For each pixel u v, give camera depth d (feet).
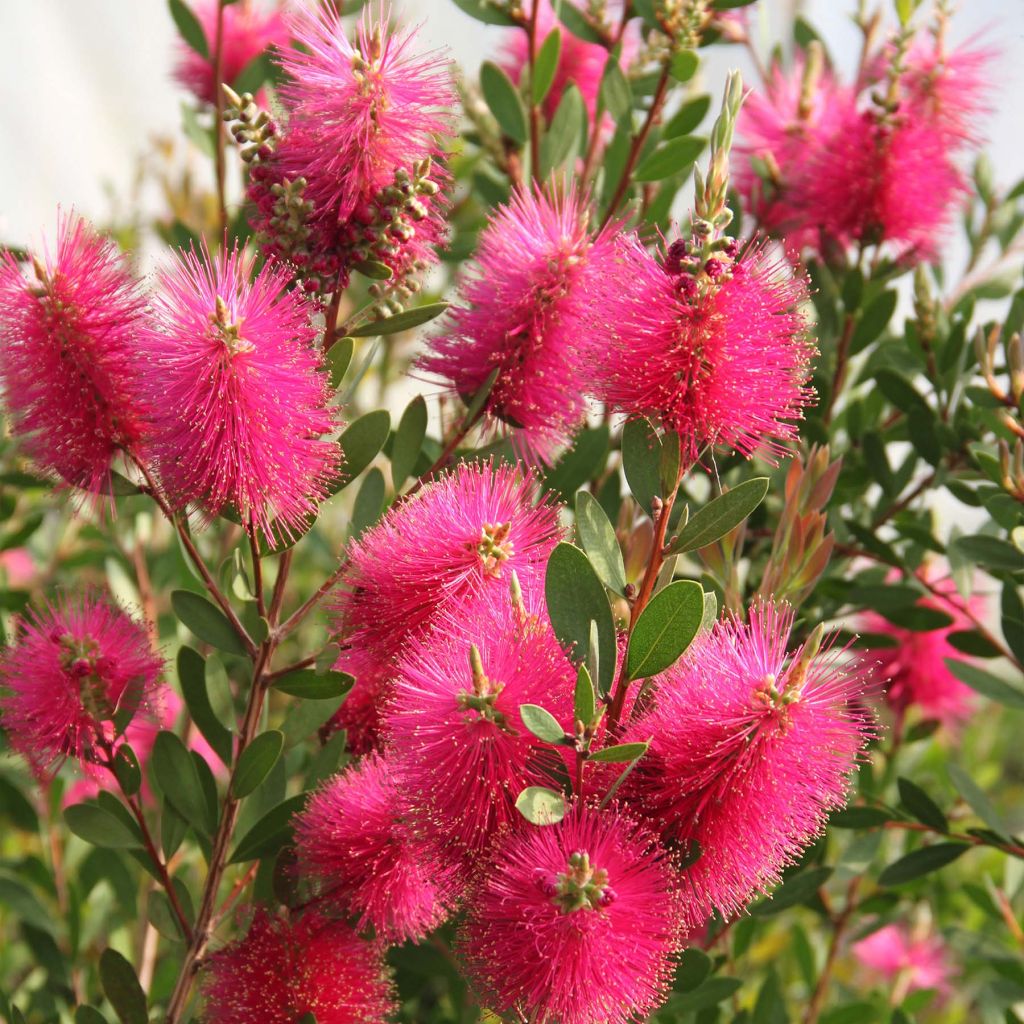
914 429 2.98
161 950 3.44
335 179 2.43
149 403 2.38
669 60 2.90
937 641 3.14
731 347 2.29
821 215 2.97
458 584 2.38
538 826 2.24
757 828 2.27
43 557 3.71
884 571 3.12
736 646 2.31
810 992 3.29
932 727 3.18
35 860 3.13
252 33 3.21
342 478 2.55
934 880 3.40
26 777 3.20
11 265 2.44
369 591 2.41
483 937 2.26
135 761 2.59
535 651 2.27
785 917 3.94
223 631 2.57
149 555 3.64
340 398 2.66
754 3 2.93
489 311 2.50
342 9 3.03
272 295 2.38
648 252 2.36
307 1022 2.45
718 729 2.24
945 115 2.99
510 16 2.97
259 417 2.34
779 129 3.10
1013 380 2.76
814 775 2.27
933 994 3.40
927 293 3.01
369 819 2.47
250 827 2.67
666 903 2.24
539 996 2.23
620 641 2.38
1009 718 4.67
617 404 2.33
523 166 3.12
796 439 2.35
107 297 2.42
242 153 2.45
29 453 2.48
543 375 2.50
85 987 3.17
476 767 2.25
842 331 3.06
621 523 2.69
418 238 2.50
